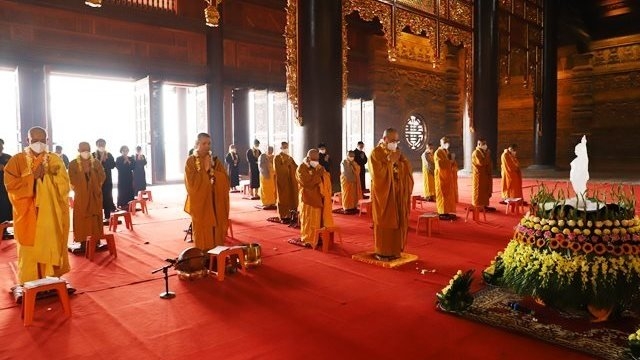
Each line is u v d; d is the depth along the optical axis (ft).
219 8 60.08
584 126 94.94
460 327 13.44
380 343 12.44
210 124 59.88
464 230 28.48
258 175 47.57
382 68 82.79
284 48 67.56
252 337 12.94
